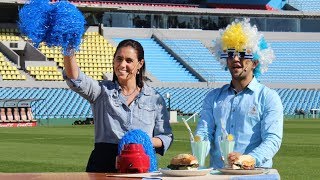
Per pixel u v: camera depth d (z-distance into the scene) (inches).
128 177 250.2
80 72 310.5
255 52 318.0
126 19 2696.9
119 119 319.6
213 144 326.0
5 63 2298.2
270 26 2876.5
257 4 2987.2
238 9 2861.7
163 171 256.2
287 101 2527.1
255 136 317.1
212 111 328.5
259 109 316.8
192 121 2140.7
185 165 258.4
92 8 2511.1
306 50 2827.3
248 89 321.1
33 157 912.3
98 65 2524.6
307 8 3019.2
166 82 2511.1
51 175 257.8
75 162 840.3
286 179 665.6
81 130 1653.5
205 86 2532.0
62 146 1117.7
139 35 2709.2
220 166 321.7
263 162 302.0
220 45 323.6
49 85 2303.2
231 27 319.6
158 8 2711.6
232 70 320.8
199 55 2677.2
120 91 322.7
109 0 2733.8
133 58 320.2
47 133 1514.5
